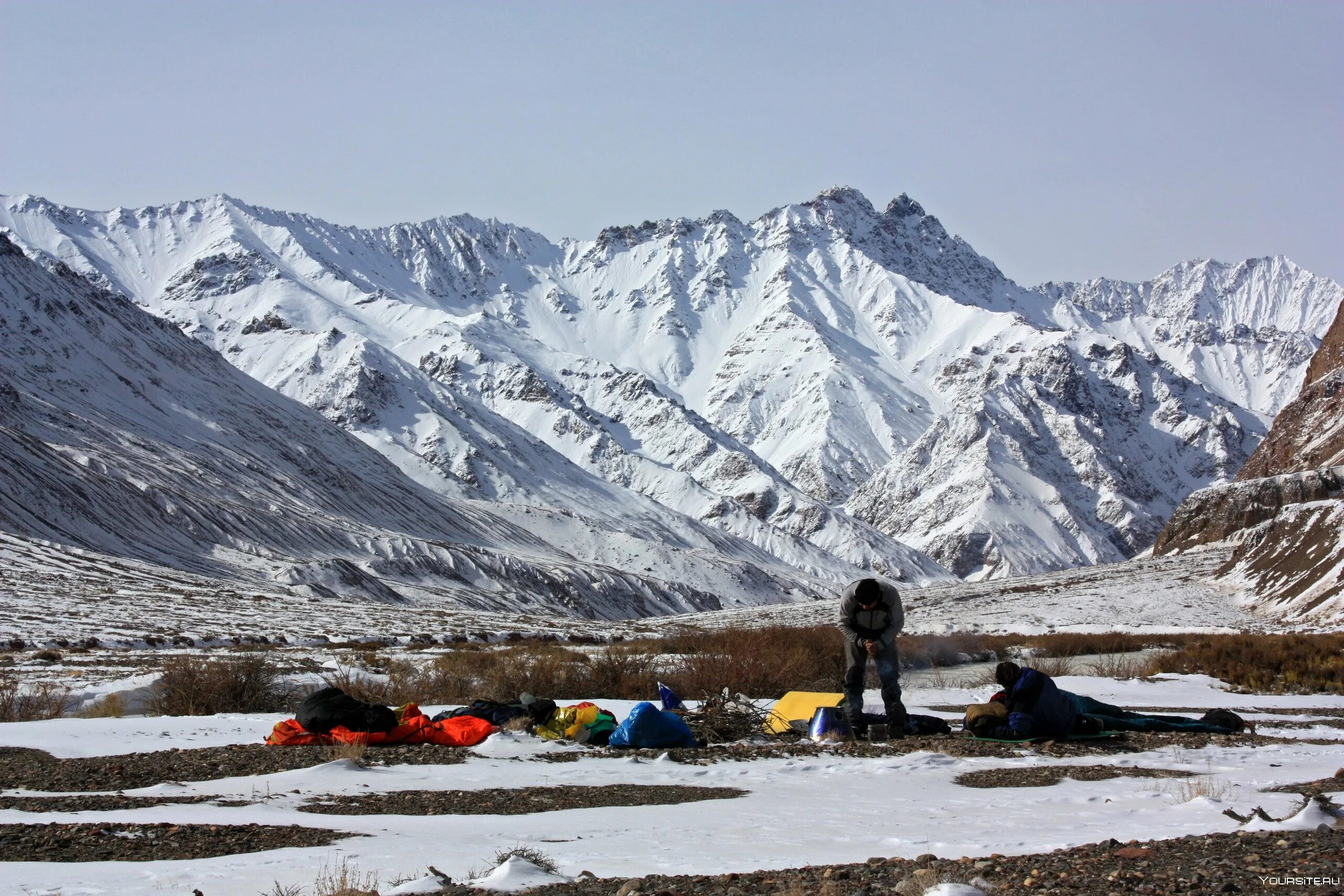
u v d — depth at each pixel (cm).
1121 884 762
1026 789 1288
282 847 980
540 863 883
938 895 729
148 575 9481
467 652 3975
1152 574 10369
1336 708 2369
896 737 1717
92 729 1828
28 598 6950
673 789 1302
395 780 1348
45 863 915
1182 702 2445
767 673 2636
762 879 829
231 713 2267
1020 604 9044
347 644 5234
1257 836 915
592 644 5941
